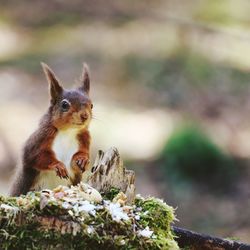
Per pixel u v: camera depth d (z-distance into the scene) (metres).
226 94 19.14
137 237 4.66
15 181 6.43
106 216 4.64
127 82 19.70
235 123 17.56
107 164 5.25
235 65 20.55
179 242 5.44
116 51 21.36
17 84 19.11
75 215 4.58
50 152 6.11
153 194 14.46
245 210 13.71
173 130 16.61
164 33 22.27
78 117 6.03
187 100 18.89
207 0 23.97
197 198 14.41
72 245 4.55
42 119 6.21
